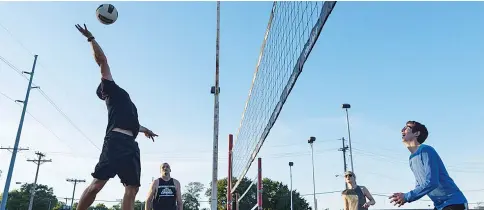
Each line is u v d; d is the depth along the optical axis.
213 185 9.27
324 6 4.07
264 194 56.38
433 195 3.28
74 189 57.75
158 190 6.21
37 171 44.22
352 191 6.38
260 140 8.48
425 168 3.20
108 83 3.29
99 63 3.32
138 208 80.94
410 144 3.51
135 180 3.25
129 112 3.31
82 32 3.26
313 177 26.41
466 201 3.21
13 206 82.81
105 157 3.13
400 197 3.21
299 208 57.31
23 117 27.44
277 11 6.87
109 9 3.93
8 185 25.52
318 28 4.30
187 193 90.00
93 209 105.62
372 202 6.28
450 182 3.23
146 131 4.14
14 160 26.34
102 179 3.10
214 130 9.77
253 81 9.49
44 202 86.38
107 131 3.26
